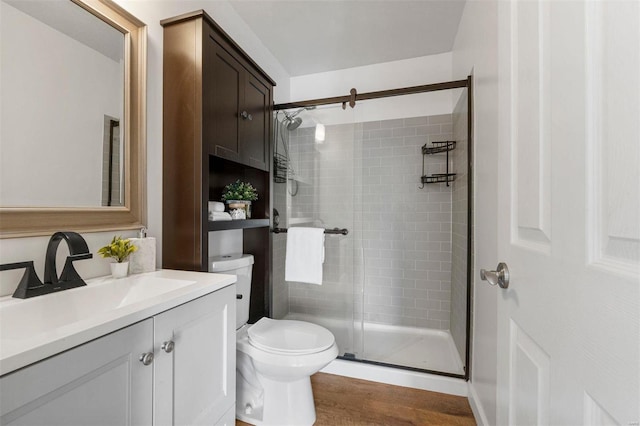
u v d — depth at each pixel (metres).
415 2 1.77
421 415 1.50
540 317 0.61
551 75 0.57
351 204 2.11
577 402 0.47
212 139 1.32
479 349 1.41
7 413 0.48
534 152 0.65
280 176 2.23
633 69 0.37
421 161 2.46
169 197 1.31
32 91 0.88
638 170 0.36
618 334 0.38
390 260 2.56
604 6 0.42
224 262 1.55
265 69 2.27
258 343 1.38
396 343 2.28
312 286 2.20
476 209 1.50
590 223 0.45
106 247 1.04
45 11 0.92
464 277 1.86
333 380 1.83
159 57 1.32
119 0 1.15
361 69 2.59
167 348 0.79
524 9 0.71
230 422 1.10
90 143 1.05
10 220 0.82
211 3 1.64
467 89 1.71
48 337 0.55
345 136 2.12
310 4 1.79
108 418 0.64
